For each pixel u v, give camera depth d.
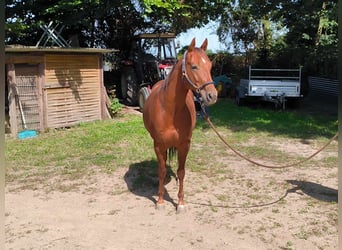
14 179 5.85
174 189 5.38
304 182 5.68
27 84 9.26
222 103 15.29
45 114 9.67
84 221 4.33
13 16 11.93
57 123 10.05
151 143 8.07
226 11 18.08
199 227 4.14
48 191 5.34
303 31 16.19
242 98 14.09
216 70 20.55
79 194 5.22
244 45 21.08
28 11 12.05
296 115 12.01
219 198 5.01
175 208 4.67
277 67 15.80
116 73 15.45
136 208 4.70
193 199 4.99
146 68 13.20
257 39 20.78
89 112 10.93
